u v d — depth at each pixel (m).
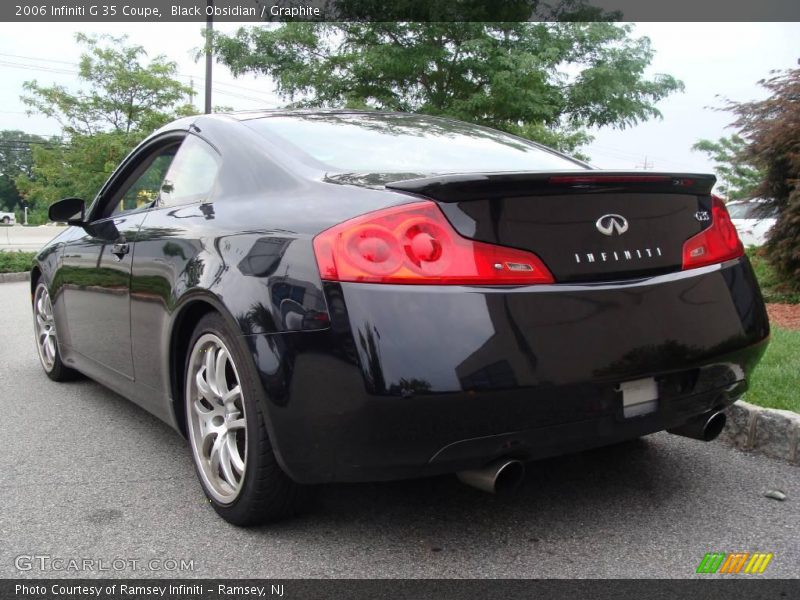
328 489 2.94
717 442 3.50
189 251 2.78
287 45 13.45
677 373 2.42
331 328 2.12
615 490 2.94
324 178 2.54
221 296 2.46
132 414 4.13
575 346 2.19
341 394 2.11
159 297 2.97
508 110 12.70
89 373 4.13
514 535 2.54
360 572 2.29
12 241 29.33
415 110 12.85
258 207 2.61
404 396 2.04
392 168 2.75
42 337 5.04
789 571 2.29
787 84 8.44
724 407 2.70
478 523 2.64
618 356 2.25
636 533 2.56
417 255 2.11
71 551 2.44
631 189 2.42
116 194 3.88
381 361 2.05
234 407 2.62
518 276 2.17
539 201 2.24
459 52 12.88
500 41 12.78
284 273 2.27
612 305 2.27
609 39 13.18
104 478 3.12
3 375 5.20
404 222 2.13
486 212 2.17
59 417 4.07
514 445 2.18
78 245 4.05
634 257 2.38
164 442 3.62
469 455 2.15
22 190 20.52
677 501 2.83
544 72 12.63
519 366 2.11
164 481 3.09
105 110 19.36
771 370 4.16
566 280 2.24
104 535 2.56
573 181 2.25
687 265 2.52
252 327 2.31
